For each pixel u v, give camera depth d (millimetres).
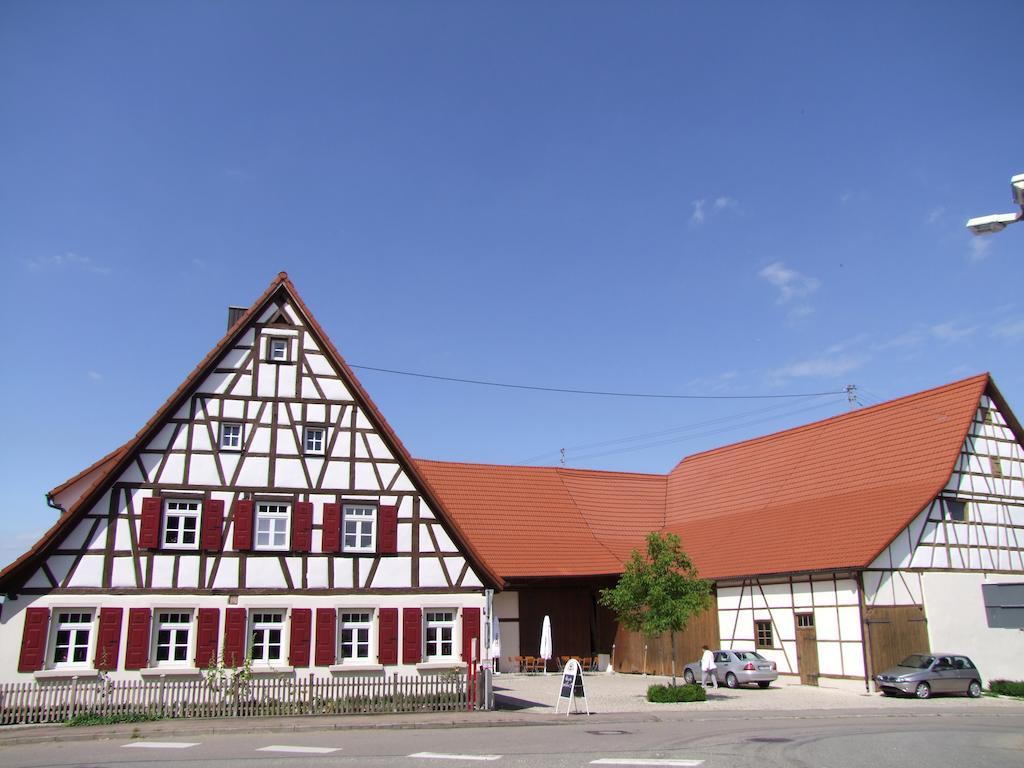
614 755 13789
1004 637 30578
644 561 26438
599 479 43688
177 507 22406
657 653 34844
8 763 13625
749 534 35062
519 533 37719
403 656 23047
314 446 23922
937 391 34219
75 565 21094
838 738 15969
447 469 40031
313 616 22594
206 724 18781
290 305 24688
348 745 15648
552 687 28781
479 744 15531
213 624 21703
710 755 13719
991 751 14250
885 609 28188
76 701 19953
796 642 29938
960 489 31125
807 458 37844
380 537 23656
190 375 23125
